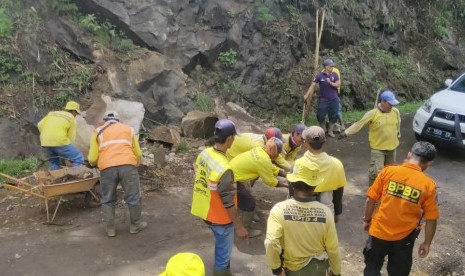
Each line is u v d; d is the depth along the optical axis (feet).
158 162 25.36
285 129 34.88
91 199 21.47
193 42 33.65
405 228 13.56
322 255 11.21
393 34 47.73
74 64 29.37
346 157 29.58
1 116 26.20
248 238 19.07
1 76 27.22
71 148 22.75
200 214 14.60
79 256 17.56
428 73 49.37
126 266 17.03
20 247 18.04
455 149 30.66
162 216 20.79
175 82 31.63
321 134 14.57
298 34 38.93
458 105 27.66
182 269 7.52
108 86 29.32
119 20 31.01
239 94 35.29
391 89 44.57
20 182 19.47
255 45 36.45
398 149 31.01
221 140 13.99
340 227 20.54
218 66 35.04
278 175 18.61
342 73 41.27
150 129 29.76
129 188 18.47
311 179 10.93
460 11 55.31
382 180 13.92
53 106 27.81
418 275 17.53
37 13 29.27
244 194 18.40
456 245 19.60
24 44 28.17
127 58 30.68
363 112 40.75
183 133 29.84
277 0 38.60
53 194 19.20
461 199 23.72
